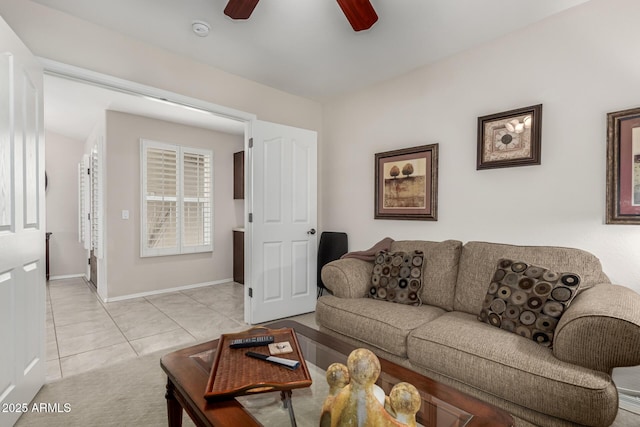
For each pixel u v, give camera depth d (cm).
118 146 399
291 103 362
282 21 224
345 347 161
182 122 445
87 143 521
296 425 109
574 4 206
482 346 158
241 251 488
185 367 132
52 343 264
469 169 261
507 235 240
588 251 203
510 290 182
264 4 205
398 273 241
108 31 235
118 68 239
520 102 233
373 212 335
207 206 481
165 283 439
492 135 245
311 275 357
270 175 326
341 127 369
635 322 123
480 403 110
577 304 153
